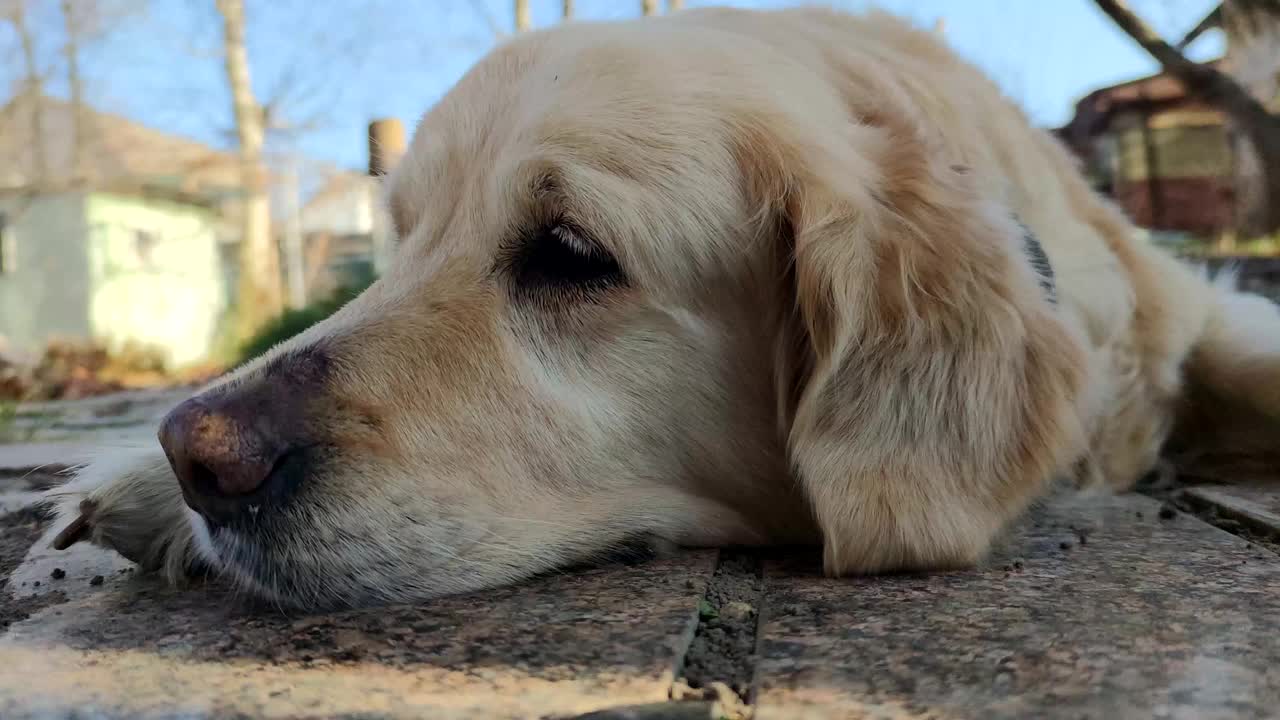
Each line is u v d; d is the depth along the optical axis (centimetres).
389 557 30
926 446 32
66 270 353
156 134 399
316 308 141
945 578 29
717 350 35
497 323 33
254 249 330
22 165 350
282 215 410
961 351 32
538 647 24
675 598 28
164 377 221
